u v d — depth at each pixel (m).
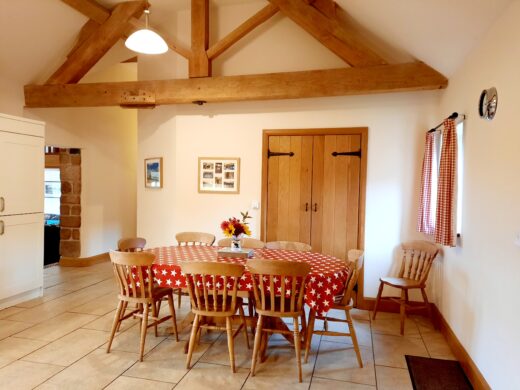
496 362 2.26
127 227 6.84
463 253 3.01
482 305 2.53
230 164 4.62
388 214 4.18
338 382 2.62
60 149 5.94
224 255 3.27
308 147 4.40
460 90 3.21
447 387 2.58
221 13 4.61
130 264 2.83
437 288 3.88
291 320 3.86
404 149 4.13
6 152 3.93
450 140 3.08
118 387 2.48
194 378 2.62
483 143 2.61
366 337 3.42
